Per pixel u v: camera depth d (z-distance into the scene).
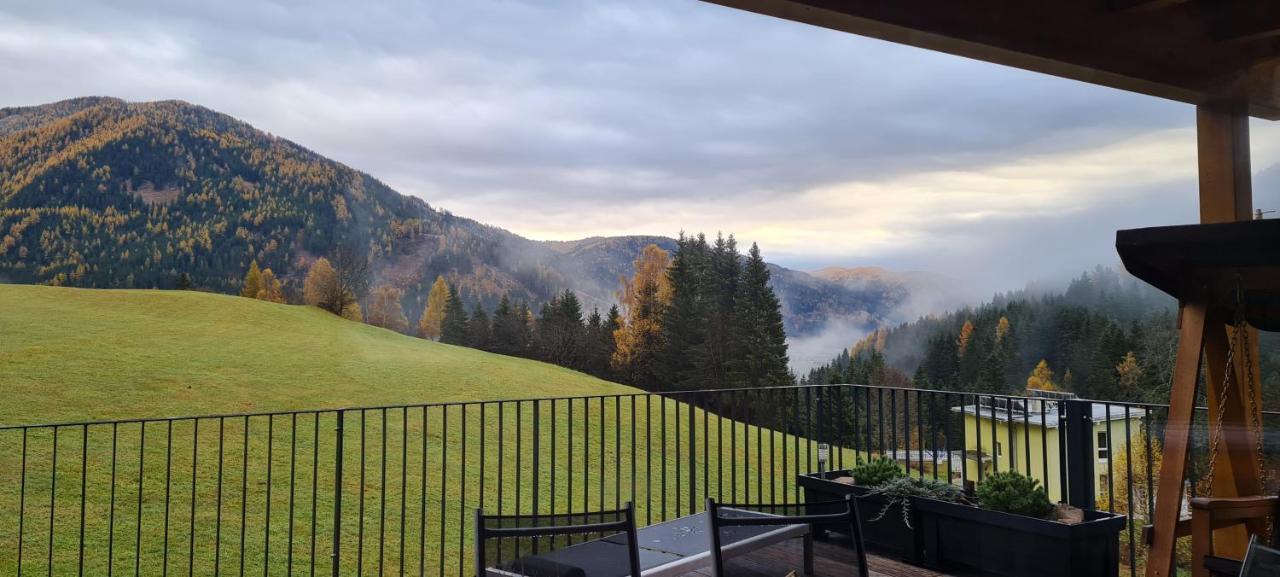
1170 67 3.29
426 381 34.69
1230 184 3.17
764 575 2.39
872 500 4.20
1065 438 3.85
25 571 13.61
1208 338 2.84
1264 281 2.71
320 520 17.62
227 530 16.61
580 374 41.16
